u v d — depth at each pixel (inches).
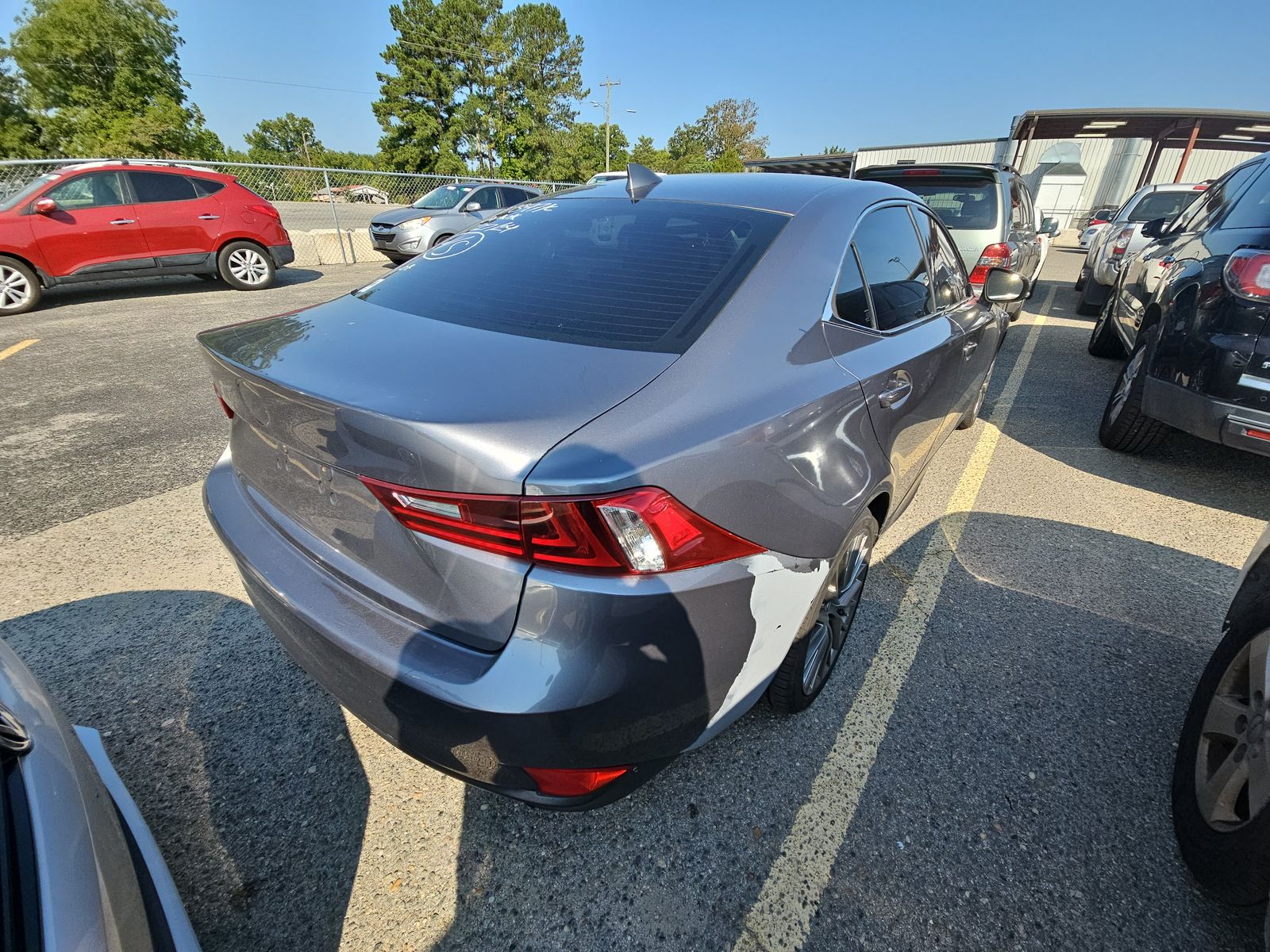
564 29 2524.6
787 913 60.7
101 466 148.5
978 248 247.0
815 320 71.1
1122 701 85.7
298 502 60.3
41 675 86.2
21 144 1476.4
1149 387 133.0
